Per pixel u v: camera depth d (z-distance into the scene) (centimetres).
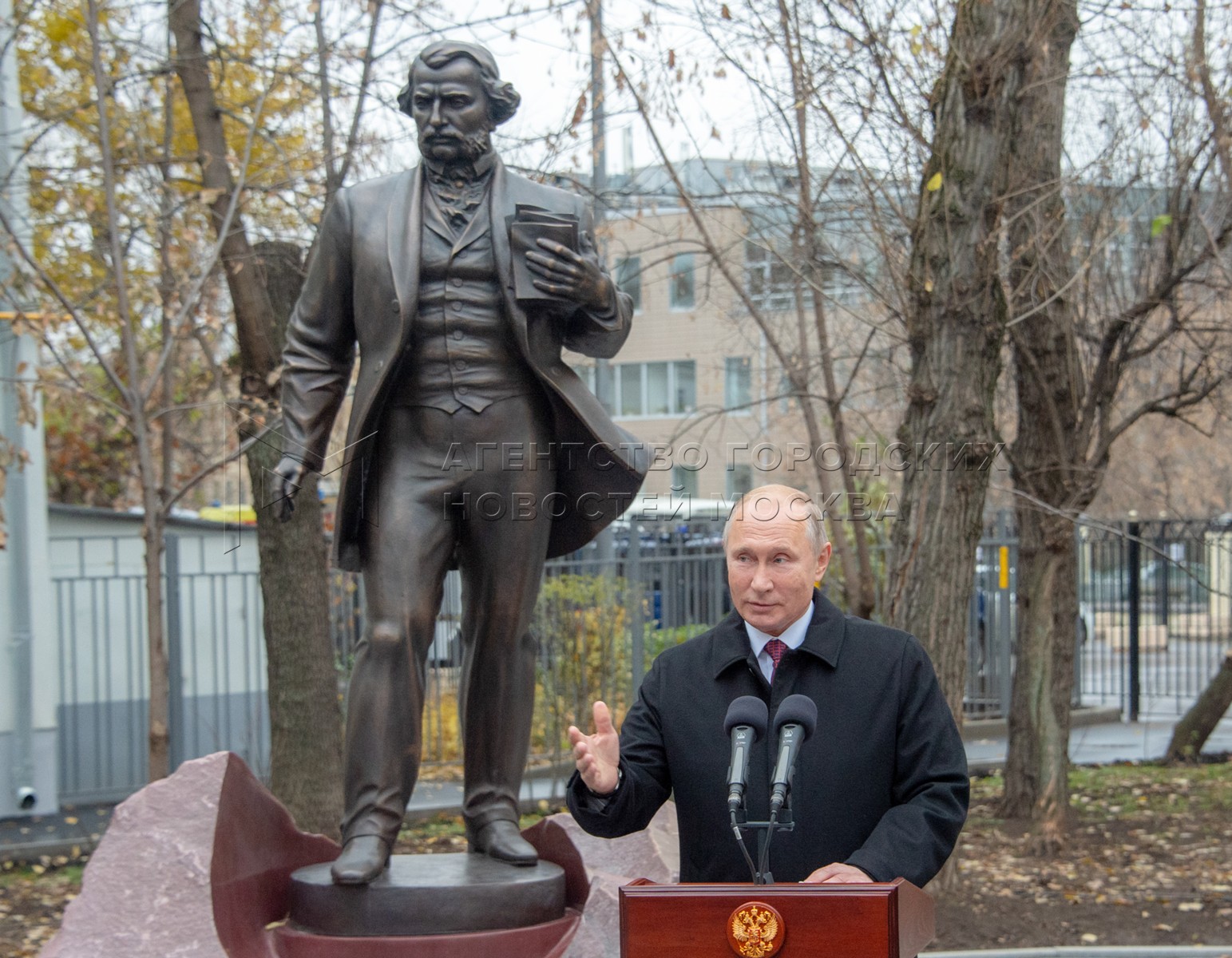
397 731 468
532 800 1087
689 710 363
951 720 356
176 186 970
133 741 1223
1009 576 1531
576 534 530
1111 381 962
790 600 351
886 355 1109
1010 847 945
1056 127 876
